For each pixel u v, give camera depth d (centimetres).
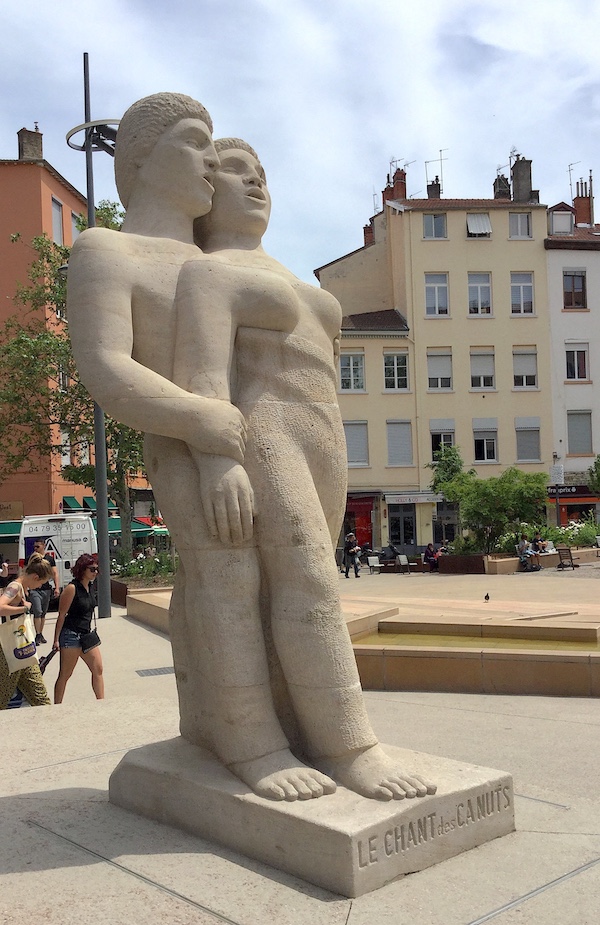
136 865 312
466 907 277
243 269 372
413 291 3181
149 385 341
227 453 346
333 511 386
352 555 2362
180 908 277
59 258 2109
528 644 796
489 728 560
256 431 360
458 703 652
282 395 374
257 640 347
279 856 307
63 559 1784
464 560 2259
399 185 3412
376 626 893
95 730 509
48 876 304
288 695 363
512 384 3206
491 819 334
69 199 2748
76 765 445
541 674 676
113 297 352
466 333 3189
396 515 3150
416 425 3161
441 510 3155
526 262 3222
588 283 3250
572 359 3244
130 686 814
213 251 404
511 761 474
